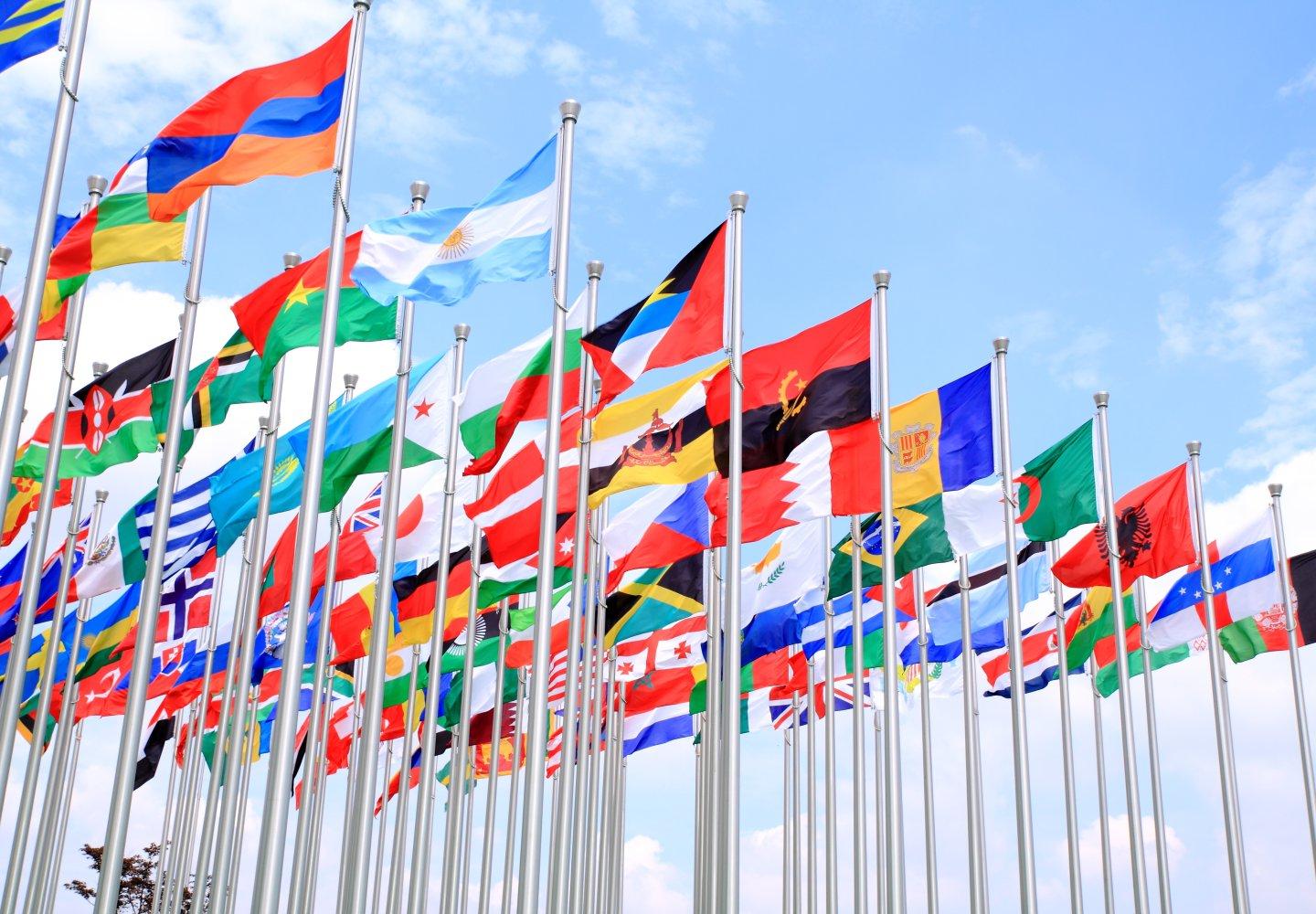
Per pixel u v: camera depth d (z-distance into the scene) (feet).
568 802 65.00
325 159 55.21
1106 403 89.04
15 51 53.16
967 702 93.25
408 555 90.17
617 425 71.97
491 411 72.95
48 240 49.47
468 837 121.60
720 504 71.92
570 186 59.26
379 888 132.46
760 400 67.46
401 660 123.13
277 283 66.85
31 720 119.55
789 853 124.77
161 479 58.90
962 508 87.04
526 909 55.88
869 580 89.61
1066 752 85.25
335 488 76.23
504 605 95.20
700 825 117.91
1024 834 71.67
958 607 110.73
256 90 56.44
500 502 75.87
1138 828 81.66
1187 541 87.97
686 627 109.91
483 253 59.62
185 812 128.26
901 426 74.69
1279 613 98.27
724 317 62.03
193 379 76.43
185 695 119.24
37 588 62.18
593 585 82.74
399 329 66.69
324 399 49.01
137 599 99.91
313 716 84.53
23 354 47.85
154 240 60.85
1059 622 89.15
